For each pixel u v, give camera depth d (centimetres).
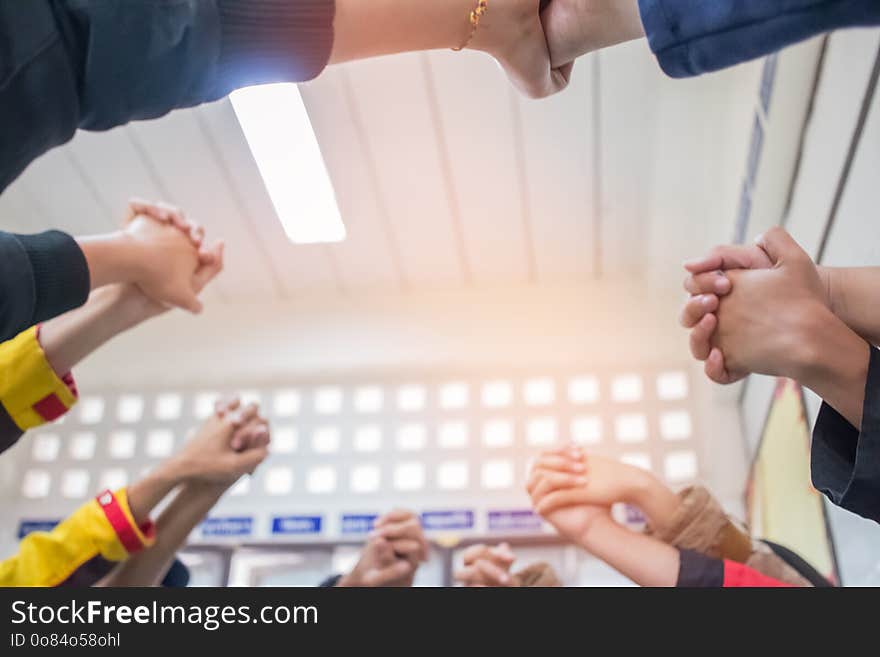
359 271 405
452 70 303
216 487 126
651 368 387
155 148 341
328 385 406
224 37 55
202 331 415
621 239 381
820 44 172
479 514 370
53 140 51
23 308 65
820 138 178
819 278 71
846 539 183
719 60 57
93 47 49
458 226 378
